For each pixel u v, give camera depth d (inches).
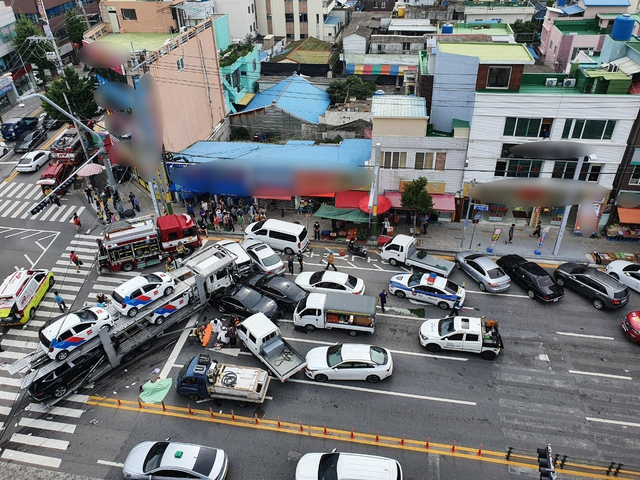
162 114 1375.5
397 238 1261.1
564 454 781.9
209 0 2415.1
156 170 1359.5
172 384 917.2
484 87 1290.6
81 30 2674.7
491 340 956.6
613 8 2169.0
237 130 1950.1
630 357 970.1
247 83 2198.6
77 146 1715.1
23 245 1360.7
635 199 1316.4
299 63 2493.8
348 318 1014.4
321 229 1433.3
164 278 1045.8
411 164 1378.0
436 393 895.7
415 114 1309.1
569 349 992.2
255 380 856.9
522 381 919.7
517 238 1368.1
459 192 1402.6
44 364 869.2
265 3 3058.6
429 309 1113.4
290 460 774.5
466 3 2827.3
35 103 2365.9
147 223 1262.3
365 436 812.6
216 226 1441.9
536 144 1283.2
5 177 1731.1
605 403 871.1
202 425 836.0
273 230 1304.1
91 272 1250.0
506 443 800.3
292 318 1095.6
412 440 805.9
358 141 1603.1
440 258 1286.9
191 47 1552.7
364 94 2142.0
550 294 1104.2
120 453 792.3
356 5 3602.4
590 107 1229.7
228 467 761.0
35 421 847.7
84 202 1582.2
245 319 974.4
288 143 1642.5
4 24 2265.0
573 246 1327.5
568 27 2149.4
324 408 864.9
